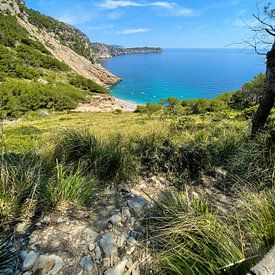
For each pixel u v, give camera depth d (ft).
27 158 11.17
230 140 14.61
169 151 12.98
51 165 10.93
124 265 6.28
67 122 100.12
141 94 309.83
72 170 10.40
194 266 5.38
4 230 7.20
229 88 349.61
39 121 115.55
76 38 549.95
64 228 7.52
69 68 338.54
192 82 412.16
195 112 123.24
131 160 12.18
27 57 288.30
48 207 8.22
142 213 8.50
